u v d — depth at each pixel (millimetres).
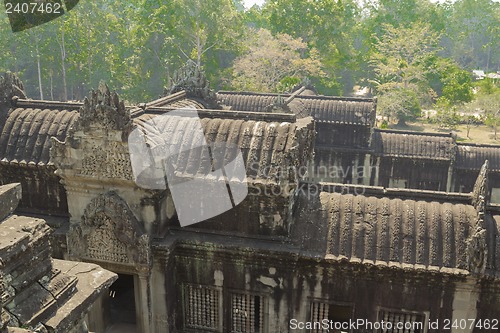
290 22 79250
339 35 81125
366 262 17281
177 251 19344
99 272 9398
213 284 19469
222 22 68375
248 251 18219
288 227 18422
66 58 65812
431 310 17656
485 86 76688
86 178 18484
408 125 75000
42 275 8359
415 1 93875
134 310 22438
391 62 76625
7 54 60031
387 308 18016
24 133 21688
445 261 17078
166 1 68250
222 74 71625
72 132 18156
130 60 67938
